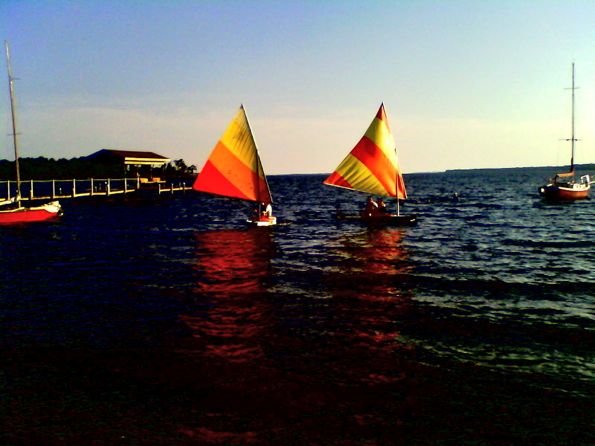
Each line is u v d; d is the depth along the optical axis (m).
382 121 37.72
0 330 13.70
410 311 15.55
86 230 39.16
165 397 9.72
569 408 9.26
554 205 61.75
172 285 19.33
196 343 12.63
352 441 8.23
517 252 27.05
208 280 20.25
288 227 40.62
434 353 11.93
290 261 24.80
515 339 12.94
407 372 10.84
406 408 9.28
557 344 12.55
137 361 11.45
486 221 44.03
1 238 34.09
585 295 17.48
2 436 8.40
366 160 38.56
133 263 24.27
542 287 18.72
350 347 12.34
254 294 17.81
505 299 17.00
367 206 41.28
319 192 122.88
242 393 9.87
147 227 41.53
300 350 12.12
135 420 8.89
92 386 10.21
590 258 24.89
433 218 47.47
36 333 13.42
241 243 31.62
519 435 8.41
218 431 8.52
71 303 16.55
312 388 10.06
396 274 21.33
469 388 10.08
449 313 15.30
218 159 35.72
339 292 18.08
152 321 14.48
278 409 9.24
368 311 15.54
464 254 26.53
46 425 8.74
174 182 134.38
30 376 10.68
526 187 122.06
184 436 8.38
